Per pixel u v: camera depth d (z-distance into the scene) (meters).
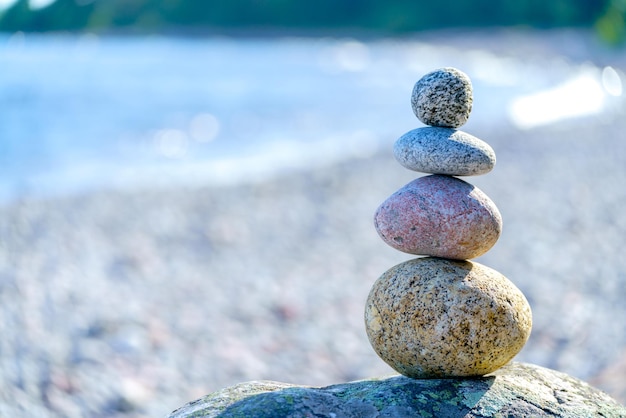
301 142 5.45
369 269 2.47
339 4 22.77
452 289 1.09
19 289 2.09
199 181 3.85
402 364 1.11
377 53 18.19
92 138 5.52
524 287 2.16
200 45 19.81
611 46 17.27
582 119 6.41
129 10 21.77
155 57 15.18
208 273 2.39
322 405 1.06
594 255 2.51
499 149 4.57
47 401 1.56
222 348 1.81
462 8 20.95
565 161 4.22
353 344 1.86
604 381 1.52
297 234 2.86
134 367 1.70
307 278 2.36
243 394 1.09
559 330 1.86
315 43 21.12
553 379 1.14
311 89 9.80
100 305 2.04
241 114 7.16
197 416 1.05
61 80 9.73
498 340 1.09
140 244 2.67
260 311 2.07
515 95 8.95
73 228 2.81
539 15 19.64
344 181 3.78
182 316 2.00
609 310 1.99
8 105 7.17
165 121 6.59
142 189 3.58
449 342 1.08
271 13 22.72
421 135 1.12
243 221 3.03
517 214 3.01
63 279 2.23
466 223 1.11
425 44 19.44
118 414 1.56
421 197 1.12
